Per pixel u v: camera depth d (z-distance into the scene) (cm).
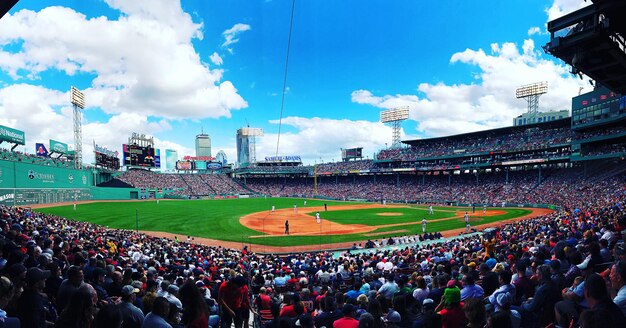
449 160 8850
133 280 881
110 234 2673
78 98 8706
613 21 961
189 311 508
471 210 6150
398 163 10038
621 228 1476
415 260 1825
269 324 675
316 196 10350
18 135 6762
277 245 3152
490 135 8538
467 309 464
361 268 1572
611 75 1160
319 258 2139
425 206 7262
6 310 523
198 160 13688
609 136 5306
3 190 6041
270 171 12231
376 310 591
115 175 10225
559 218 2991
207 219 4981
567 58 1114
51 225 2542
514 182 7525
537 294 618
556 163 7075
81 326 448
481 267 924
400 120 11669
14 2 799
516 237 2269
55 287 753
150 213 5719
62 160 8250
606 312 347
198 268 1410
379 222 4628
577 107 5797
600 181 5662
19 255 707
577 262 842
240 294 761
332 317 726
